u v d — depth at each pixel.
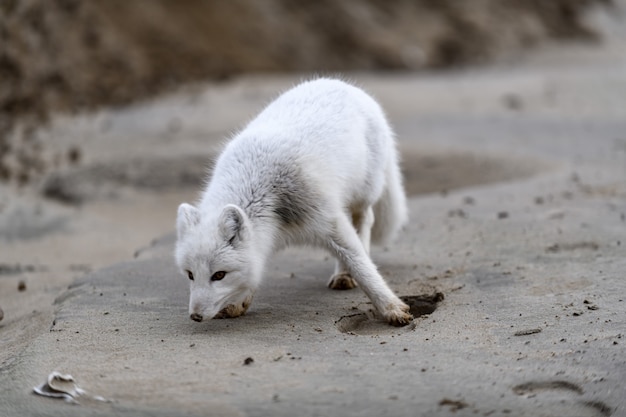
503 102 49.66
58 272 20.22
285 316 13.56
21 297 17.42
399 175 16.69
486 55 88.12
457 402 10.03
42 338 12.73
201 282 12.48
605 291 13.90
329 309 13.94
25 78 46.66
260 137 13.68
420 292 14.78
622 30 104.06
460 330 12.59
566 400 10.12
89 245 23.80
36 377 11.15
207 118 43.44
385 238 16.59
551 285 14.53
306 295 14.78
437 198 23.72
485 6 98.06
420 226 19.72
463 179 30.00
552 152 32.06
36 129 39.62
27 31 49.75
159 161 33.50
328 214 13.34
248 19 76.75
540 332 12.27
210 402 10.16
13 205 27.47
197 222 12.77
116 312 13.98
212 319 13.41
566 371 10.81
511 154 32.41
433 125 42.38
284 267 16.75
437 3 96.06
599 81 55.91
